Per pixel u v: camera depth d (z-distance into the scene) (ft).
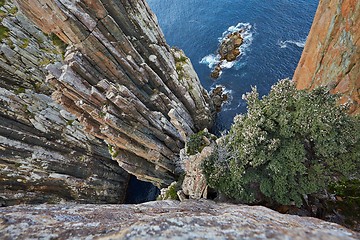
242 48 214.90
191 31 249.75
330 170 72.59
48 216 23.26
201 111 170.60
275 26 222.89
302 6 230.89
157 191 172.55
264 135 72.02
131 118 123.85
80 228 20.08
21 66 136.67
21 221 20.40
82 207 31.78
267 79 193.47
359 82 84.28
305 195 76.95
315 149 70.18
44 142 139.54
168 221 18.97
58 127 144.25
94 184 155.94
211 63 216.33
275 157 72.33
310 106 68.69
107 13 112.47
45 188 139.33
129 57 125.49
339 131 66.95
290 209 76.38
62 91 114.01
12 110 129.80
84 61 112.88
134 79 131.75
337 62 92.22
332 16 93.20
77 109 121.08
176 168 150.10
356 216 68.95
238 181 78.23
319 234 16.75
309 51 115.14
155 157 136.46
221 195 84.48
